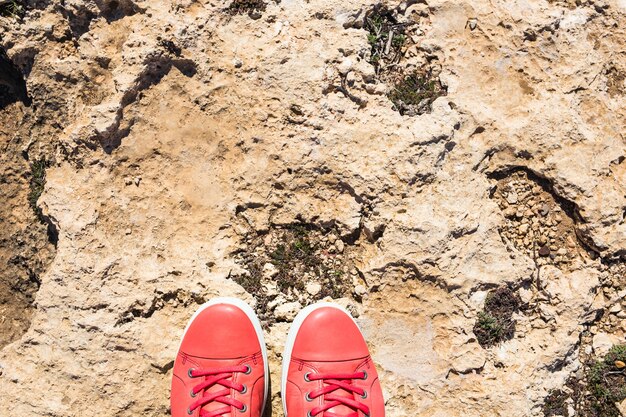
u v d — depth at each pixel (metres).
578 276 0.77
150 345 0.74
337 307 0.75
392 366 0.75
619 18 0.80
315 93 0.76
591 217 0.77
